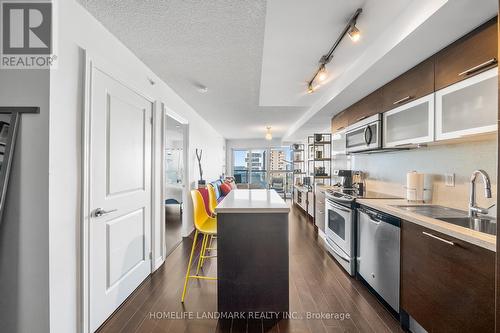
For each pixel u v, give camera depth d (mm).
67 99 1486
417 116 2006
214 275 2625
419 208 2018
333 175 4695
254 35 1962
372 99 2758
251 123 5918
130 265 2211
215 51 2223
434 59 1815
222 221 1939
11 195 1356
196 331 1750
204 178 5430
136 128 2314
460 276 1299
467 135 1527
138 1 1559
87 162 1626
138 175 2357
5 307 1374
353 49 2162
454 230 1340
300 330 1769
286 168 9562
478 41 1454
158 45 2107
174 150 6281
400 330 1774
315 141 5344
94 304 1715
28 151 1353
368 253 2301
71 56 1519
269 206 1963
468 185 1857
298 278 2584
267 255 1942
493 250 1114
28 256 1355
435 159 2193
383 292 2031
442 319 1421
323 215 3844
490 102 1378
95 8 1623
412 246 1695
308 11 1656
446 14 1360
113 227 1951
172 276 2598
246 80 2938
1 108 1351
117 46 2014
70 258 1515
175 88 3205
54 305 1398
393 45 1744
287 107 4266
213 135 6773
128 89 2174
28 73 1363
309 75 2795
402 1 1547
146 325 1810
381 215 2092
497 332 1026
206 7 1622
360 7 1611
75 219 1554
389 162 2900
